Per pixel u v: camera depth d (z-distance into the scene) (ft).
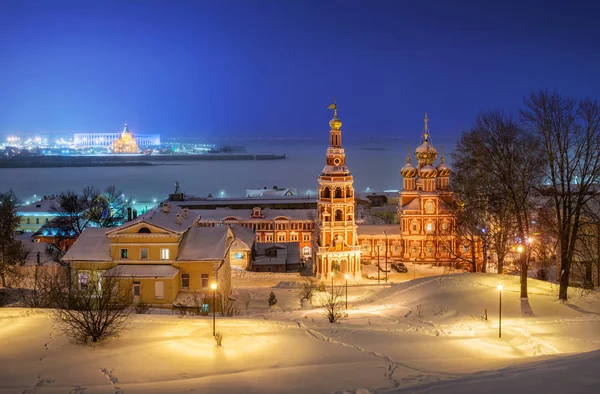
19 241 284.82
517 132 190.60
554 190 171.53
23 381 92.84
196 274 202.28
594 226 196.44
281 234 403.13
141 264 201.16
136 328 130.41
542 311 163.73
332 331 135.64
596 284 203.41
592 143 165.89
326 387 87.45
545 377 76.79
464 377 83.92
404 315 172.35
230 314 179.32
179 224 211.61
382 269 328.49
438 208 335.67
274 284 283.59
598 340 127.44
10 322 132.26
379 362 106.83
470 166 247.50
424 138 351.87
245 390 86.12
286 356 112.16
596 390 69.36
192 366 103.86
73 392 86.84
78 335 119.24
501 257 227.81
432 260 337.11
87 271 200.64
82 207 378.73
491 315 161.79
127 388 88.43
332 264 303.07
